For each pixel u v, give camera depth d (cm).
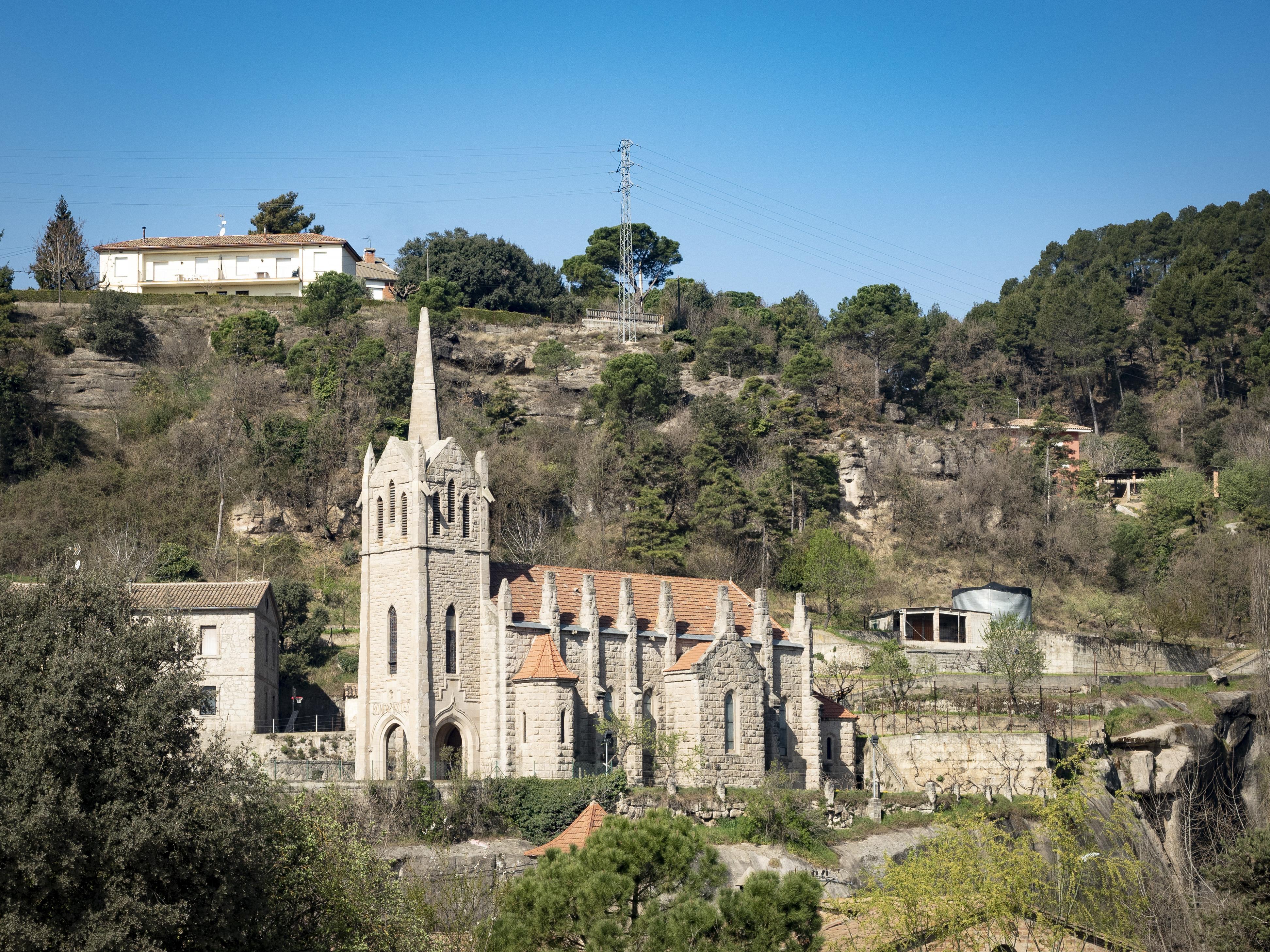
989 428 19238
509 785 7900
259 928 4794
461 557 8656
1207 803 10181
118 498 13950
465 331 19400
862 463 16625
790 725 9538
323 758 9306
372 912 5319
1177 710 10956
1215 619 14862
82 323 16838
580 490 14738
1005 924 5728
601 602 9219
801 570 14012
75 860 4253
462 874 6600
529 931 4678
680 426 16450
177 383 16088
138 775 4569
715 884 4884
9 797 4288
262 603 9775
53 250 19312
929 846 6331
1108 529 16800
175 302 18275
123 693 4725
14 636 4716
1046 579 16012
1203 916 6400
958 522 16512
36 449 14362
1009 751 9356
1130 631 14688
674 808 8050
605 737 8606
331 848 5431
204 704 5016
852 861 7969
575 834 7025
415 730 8269
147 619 5250
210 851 4578
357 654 11450
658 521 13625
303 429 14762
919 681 11312
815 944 4791
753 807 8106
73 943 4247
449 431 14788
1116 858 6475
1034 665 10906
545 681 8356
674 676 8981
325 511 14275
